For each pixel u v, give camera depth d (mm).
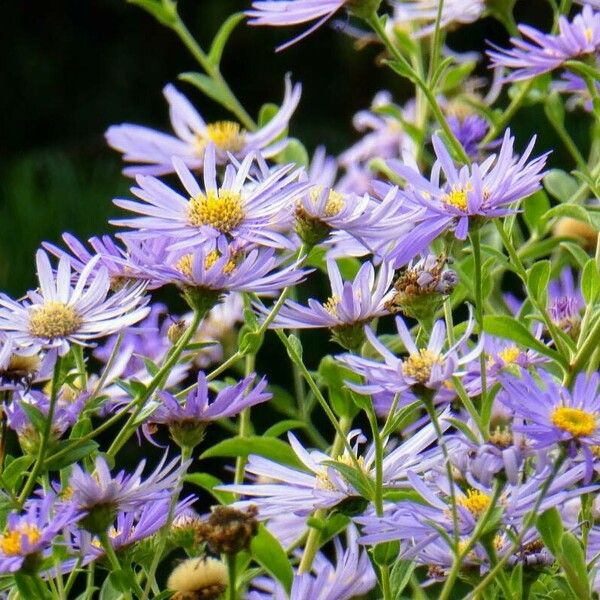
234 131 1129
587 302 900
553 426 807
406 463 886
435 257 902
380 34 963
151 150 1141
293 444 906
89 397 887
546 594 887
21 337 842
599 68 978
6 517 838
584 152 2023
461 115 1170
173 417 872
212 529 798
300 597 850
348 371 969
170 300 2008
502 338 940
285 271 853
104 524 825
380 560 852
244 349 876
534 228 1065
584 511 879
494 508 809
